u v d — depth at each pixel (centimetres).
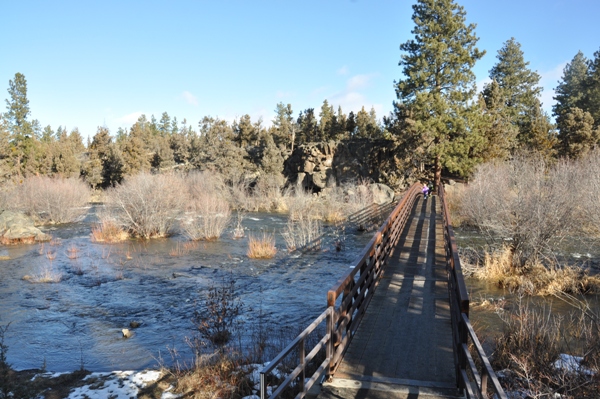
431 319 745
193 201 3434
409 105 4241
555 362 729
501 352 806
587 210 1766
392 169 4666
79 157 7906
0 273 1809
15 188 3616
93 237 2678
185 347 1012
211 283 1623
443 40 4116
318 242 2377
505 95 5950
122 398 731
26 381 795
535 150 3975
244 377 756
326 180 5044
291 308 1312
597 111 5203
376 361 580
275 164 5309
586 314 1048
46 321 1226
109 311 1312
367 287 803
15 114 6650
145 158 6506
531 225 1625
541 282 1466
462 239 2275
